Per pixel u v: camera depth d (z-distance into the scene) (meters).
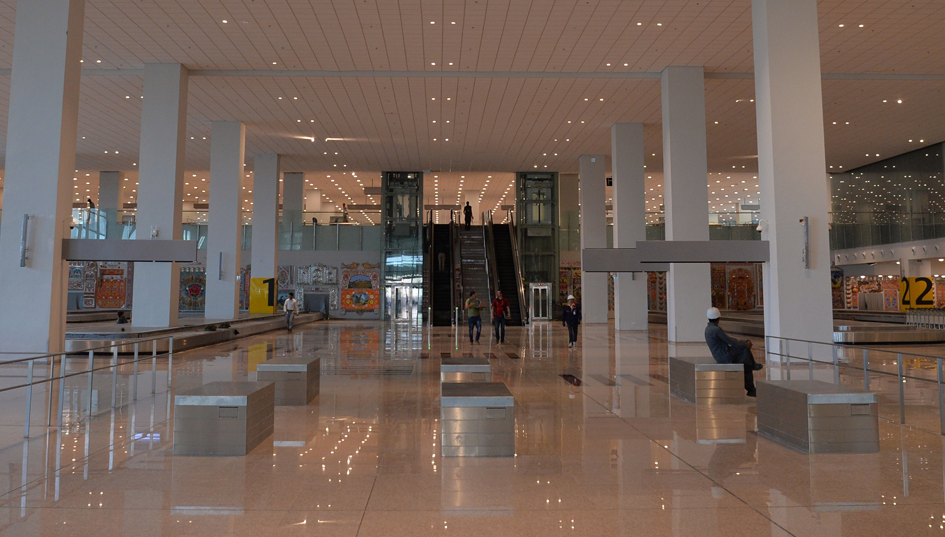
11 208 12.39
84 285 32.75
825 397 5.80
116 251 12.48
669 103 19.39
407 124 25.91
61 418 7.18
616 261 14.70
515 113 24.28
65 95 12.64
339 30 16.78
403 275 35.25
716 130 26.80
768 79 12.77
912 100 22.48
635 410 8.02
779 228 12.51
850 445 5.80
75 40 12.98
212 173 25.02
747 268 38.41
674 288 19.08
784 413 6.18
